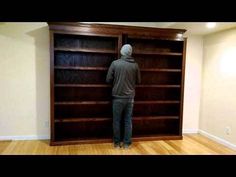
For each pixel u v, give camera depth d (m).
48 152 3.09
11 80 3.49
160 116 3.79
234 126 3.38
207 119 3.99
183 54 3.69
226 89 3.54
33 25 3.46
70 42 3.52
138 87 3.73
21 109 3.56
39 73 3.55
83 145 3.42
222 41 3.62
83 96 3.66
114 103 3.30
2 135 3.55
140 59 3.81
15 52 3.45
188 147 3.43
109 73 3.27
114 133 3.36
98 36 3.39
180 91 3.76
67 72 3.56
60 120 3.39
